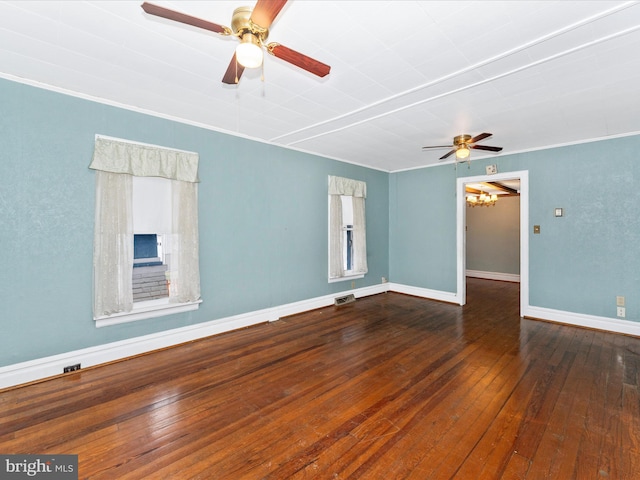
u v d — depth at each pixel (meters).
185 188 3.34
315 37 1.92
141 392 2.39
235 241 3.84
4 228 2.42
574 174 4.04
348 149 4.55
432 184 5.53
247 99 2.84
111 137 2.90
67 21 1.78
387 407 2.20
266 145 4.15
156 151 3.13
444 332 3.80
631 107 2.95
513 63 2.20
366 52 2.08
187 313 3.44
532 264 4.39
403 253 5.98
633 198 3.65
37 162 2.54
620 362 2.93
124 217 2.93
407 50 2.05
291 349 3.26
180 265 3.30
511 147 4.36
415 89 2.62
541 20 1.76
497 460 1.69
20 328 2.48
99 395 2.35
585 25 1.78
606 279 3.84
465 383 2.54
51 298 2.61
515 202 7.59
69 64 2.26
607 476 1.57
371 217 5.79
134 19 1.77
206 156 3.56
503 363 2.92
